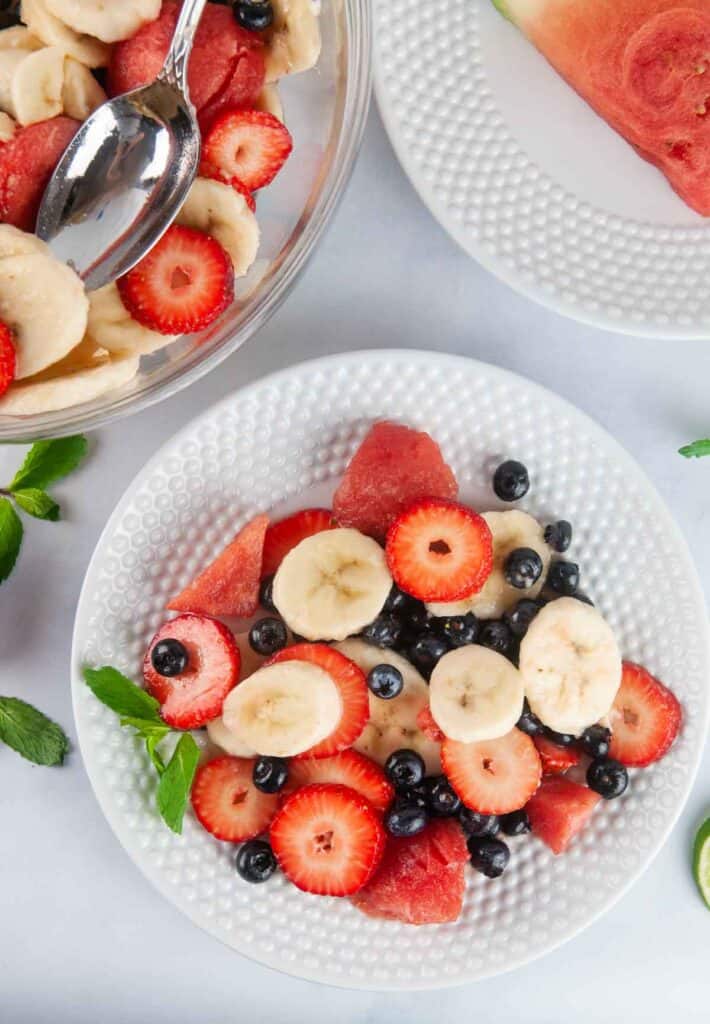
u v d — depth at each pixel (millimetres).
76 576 886
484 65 859
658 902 905
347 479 862
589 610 870
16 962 894
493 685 863
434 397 870
